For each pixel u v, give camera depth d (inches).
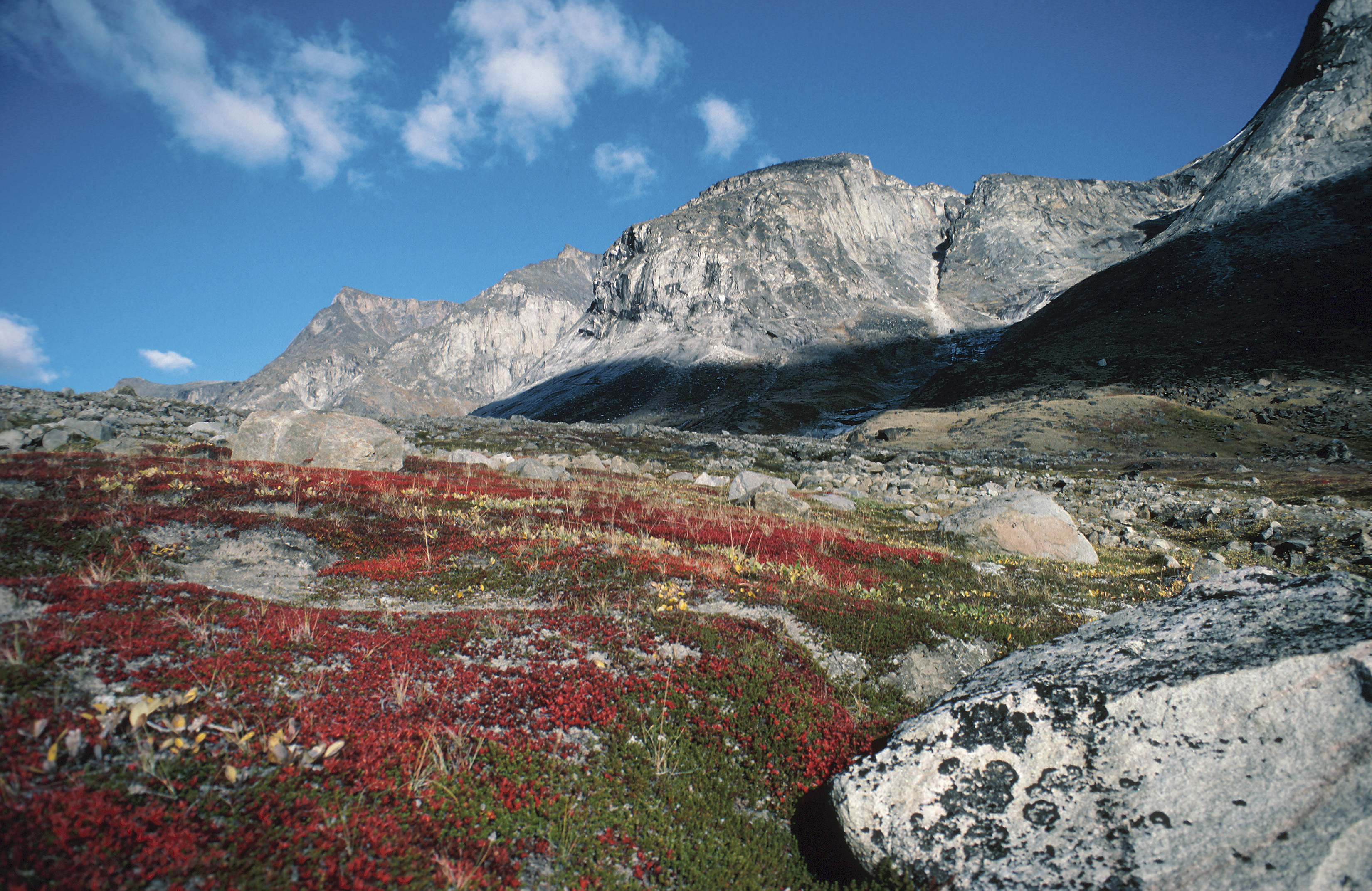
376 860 227.1
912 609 592.1
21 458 800.9
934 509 1529.3
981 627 563.2
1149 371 5019.7
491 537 695.7
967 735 301.7
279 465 1024.9
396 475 1079.6
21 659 262.4
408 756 276.1
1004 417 4264.3
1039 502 1078.4
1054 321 7691.9
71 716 236.5
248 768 250.4
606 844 269.0
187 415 1871.3
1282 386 4074.8
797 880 283.0
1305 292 5369.1
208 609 363.9
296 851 218.7
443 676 352.2
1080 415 4055.1
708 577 594.9
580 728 335.0
